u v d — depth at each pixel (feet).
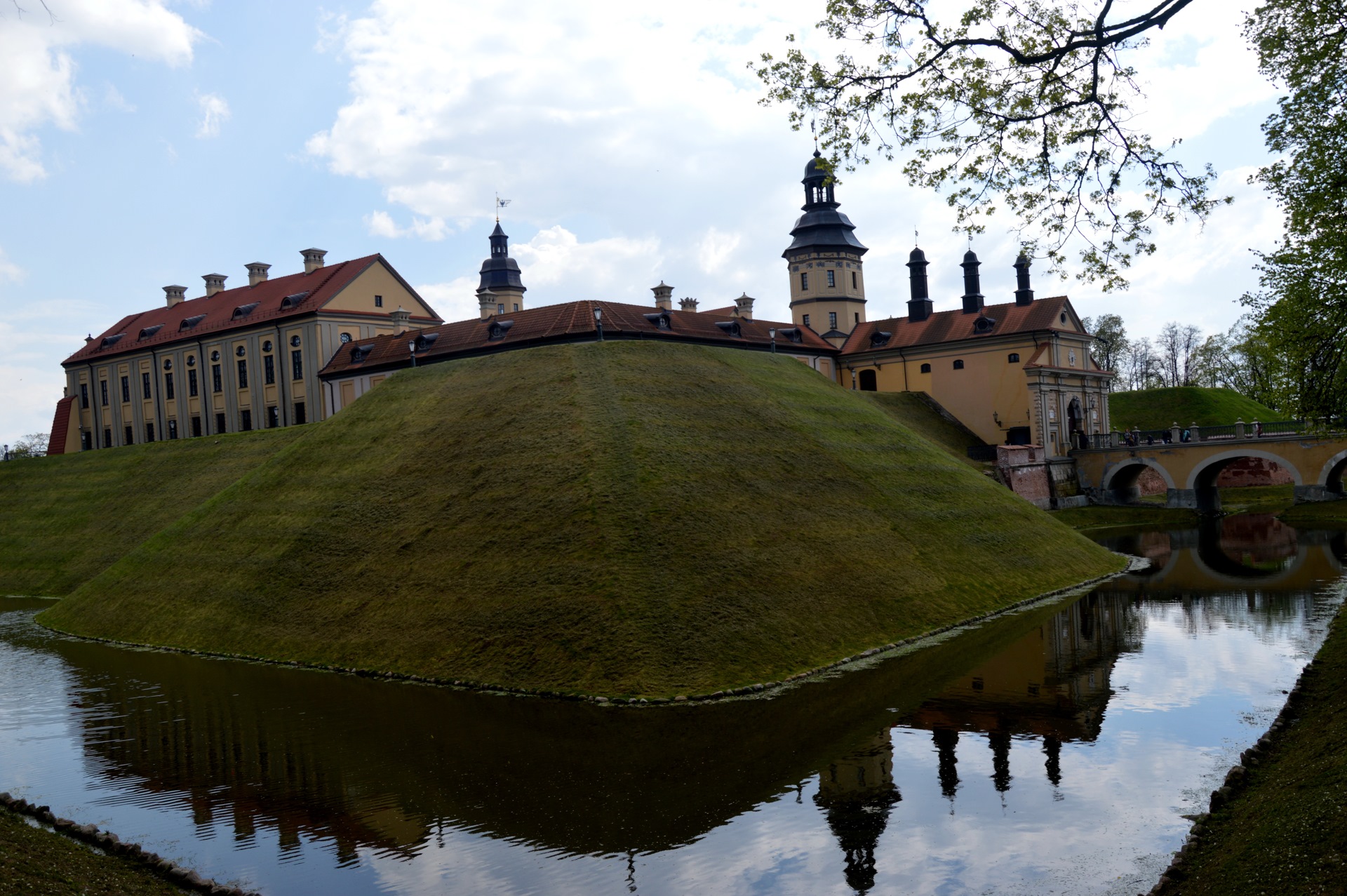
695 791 72.69
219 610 137.90
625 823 67.41
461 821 68.69
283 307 269.23
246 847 65.77
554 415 152.87
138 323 325.62
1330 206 88.58
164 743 89.56
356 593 128.47
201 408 290.15
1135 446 272.10
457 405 167.53
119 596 155.94
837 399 198.59
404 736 88.28
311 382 260.83
